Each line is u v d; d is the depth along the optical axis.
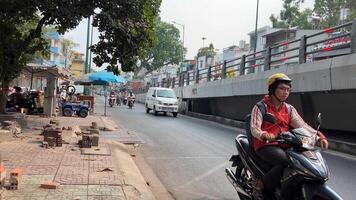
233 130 21.11
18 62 16.91
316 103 18.55
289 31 53.22
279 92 6.05
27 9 14.98
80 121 20.56
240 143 6.69
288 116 6.18
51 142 11.21
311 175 5.16
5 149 10.45
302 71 17.73
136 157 11.95
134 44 17.20
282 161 5.66
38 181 7.33
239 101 27.33
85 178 7.74
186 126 22.47
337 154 13.61
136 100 71.50
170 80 51.75
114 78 30.66
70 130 15.59
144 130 19.30
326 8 56.78
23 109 22.16
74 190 6.89
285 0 63.16
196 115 33.44
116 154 10.93
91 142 11.55
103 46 17.39
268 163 5.92
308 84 17.28
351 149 13.93
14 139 12.20
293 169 5.37
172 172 9.98
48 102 22.36
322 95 17.81
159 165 10.84
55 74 22.72
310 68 17.14
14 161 8.98
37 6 14.59
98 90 98.81
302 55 18.27
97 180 7.64
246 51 72.62
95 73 30.77
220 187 8.56
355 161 12.17
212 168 10.46
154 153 12.70
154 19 17.67
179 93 40.91
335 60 15.52
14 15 15.88
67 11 14.52
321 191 5.08
